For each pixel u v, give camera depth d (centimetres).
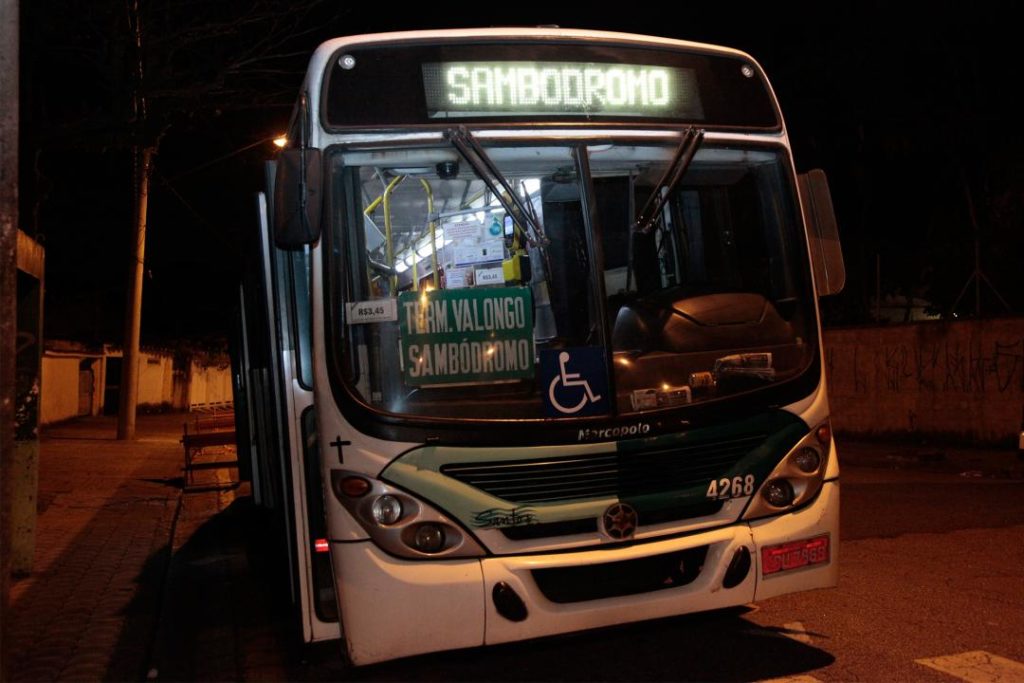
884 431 1692
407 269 481
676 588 454
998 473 1253
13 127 416
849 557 735
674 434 457
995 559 717
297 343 473
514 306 456
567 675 506
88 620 636
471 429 436
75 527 1013
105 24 1191
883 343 1694
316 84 460
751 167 519
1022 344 1456
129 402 2152
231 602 713
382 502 427
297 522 464
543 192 475
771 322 497
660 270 492
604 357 456
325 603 459
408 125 462
